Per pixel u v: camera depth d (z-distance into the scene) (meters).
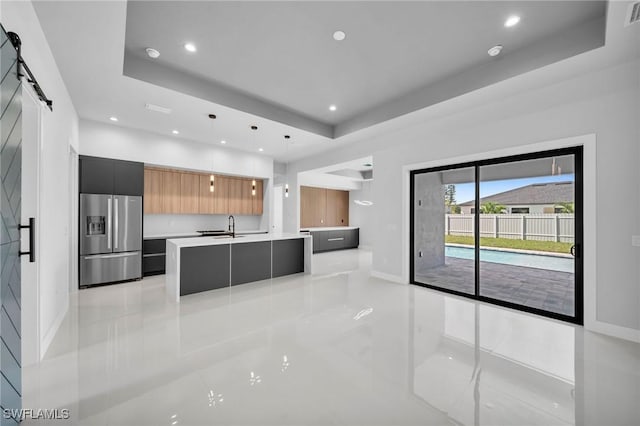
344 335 2.74
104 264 4.43
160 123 4.43
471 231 5.34
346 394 1.83
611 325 2.71
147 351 2.38
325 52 2.87
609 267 2.72
